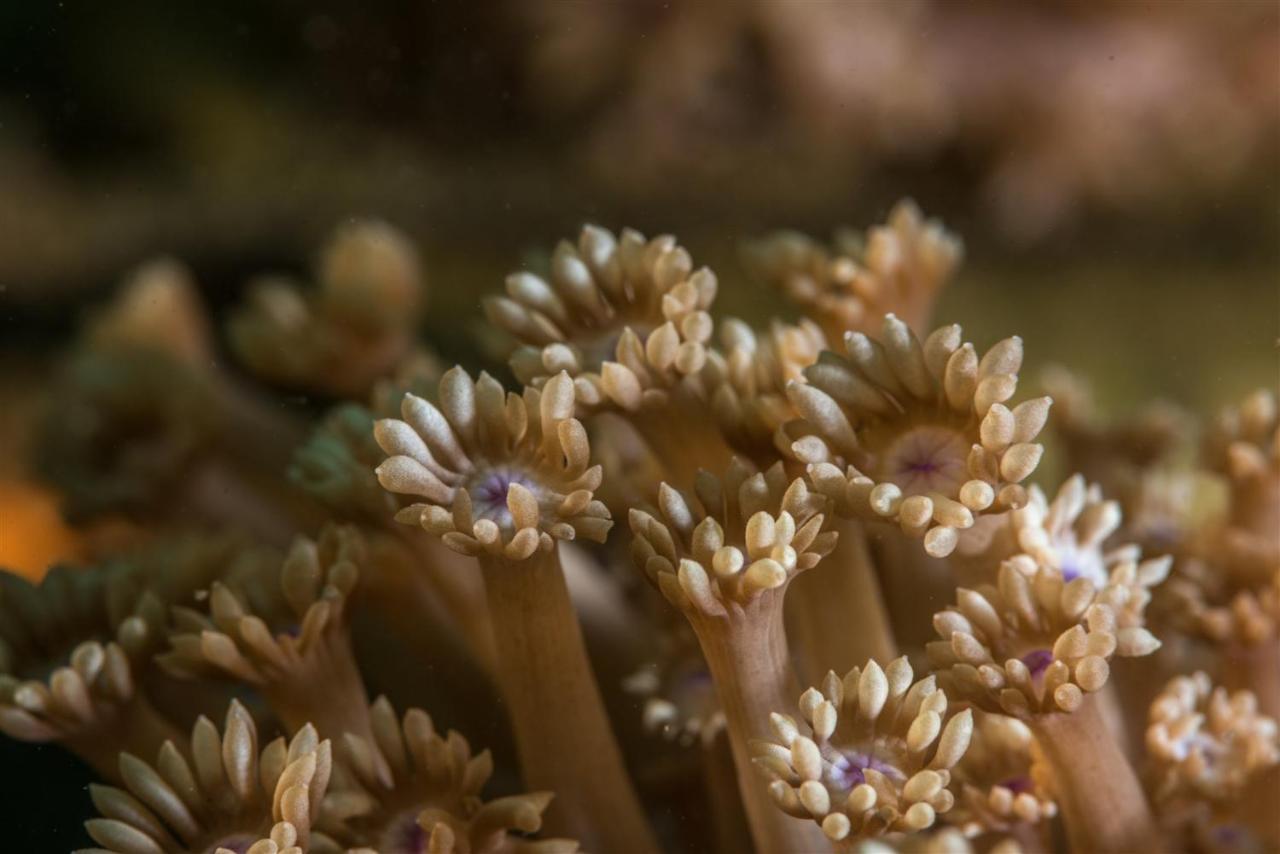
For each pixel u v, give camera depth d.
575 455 0.17
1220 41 0.44
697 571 0.16
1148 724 0.19
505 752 0.20
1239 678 0.19
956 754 0.16
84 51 0.52
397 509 0.18
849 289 0.20
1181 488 0.22
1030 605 0.17
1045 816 0.18
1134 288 0.46
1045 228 0.48
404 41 0.49
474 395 0.17
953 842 0.15
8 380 0.45
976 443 0.17
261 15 0.51
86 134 0.53
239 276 0.47
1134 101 0.45
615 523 0.22
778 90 0.47
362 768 0.17
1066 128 0.45
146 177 0.52
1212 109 0.45
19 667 0.19
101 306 0.46
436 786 0.17
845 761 0.16
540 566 0.17
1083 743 0.17
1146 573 0.18
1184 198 0.47
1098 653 0.16
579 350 0.18
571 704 0.18
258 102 0.54
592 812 0.18
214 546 0.19
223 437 0.26
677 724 0.19
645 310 0.18
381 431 0.17
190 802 0.17
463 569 0.19
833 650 0.18
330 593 0.18
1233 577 0.20
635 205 0.48
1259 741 0.18
